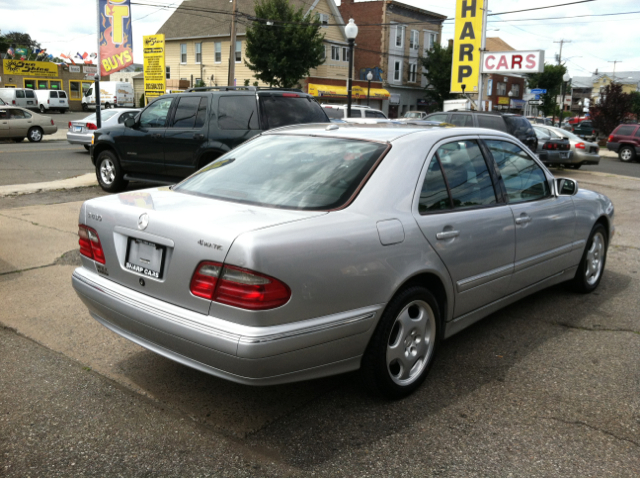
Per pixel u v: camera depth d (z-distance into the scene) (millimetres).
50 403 3176
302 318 2701
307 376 2840
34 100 48500
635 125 25062
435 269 3320
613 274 6180
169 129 9422
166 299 2877
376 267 2963
